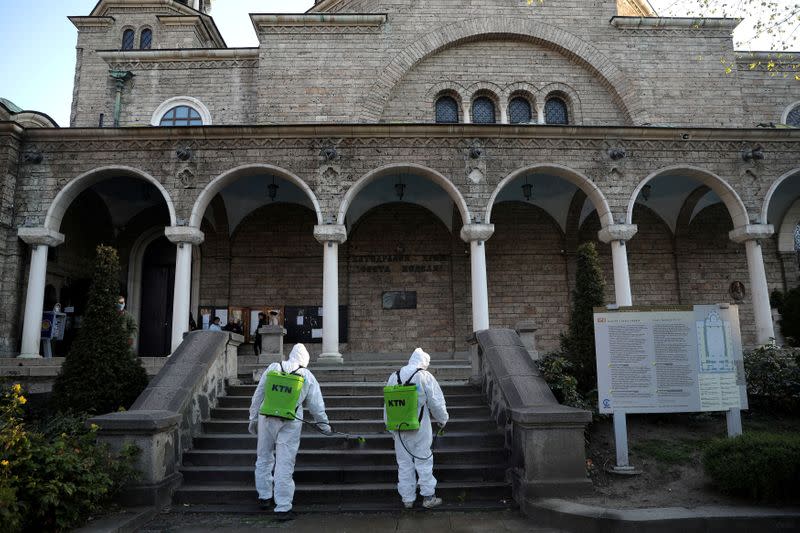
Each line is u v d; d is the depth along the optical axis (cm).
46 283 1797
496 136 1691
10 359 1458
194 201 1627
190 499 766
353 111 1984
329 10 2300
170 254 2098
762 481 695
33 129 1625
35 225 1600
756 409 1084
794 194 2055
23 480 617
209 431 934
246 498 768
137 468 736
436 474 807
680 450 888
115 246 2047
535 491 723
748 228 1684
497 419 920
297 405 728
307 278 2039
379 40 2036
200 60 2133
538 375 902
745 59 2200
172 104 2111
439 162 1672
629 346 836
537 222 2112
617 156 1689
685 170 1719
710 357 835
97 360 1073
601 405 826
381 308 2020
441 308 2030
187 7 2798
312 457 842
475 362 1113
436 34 2055
